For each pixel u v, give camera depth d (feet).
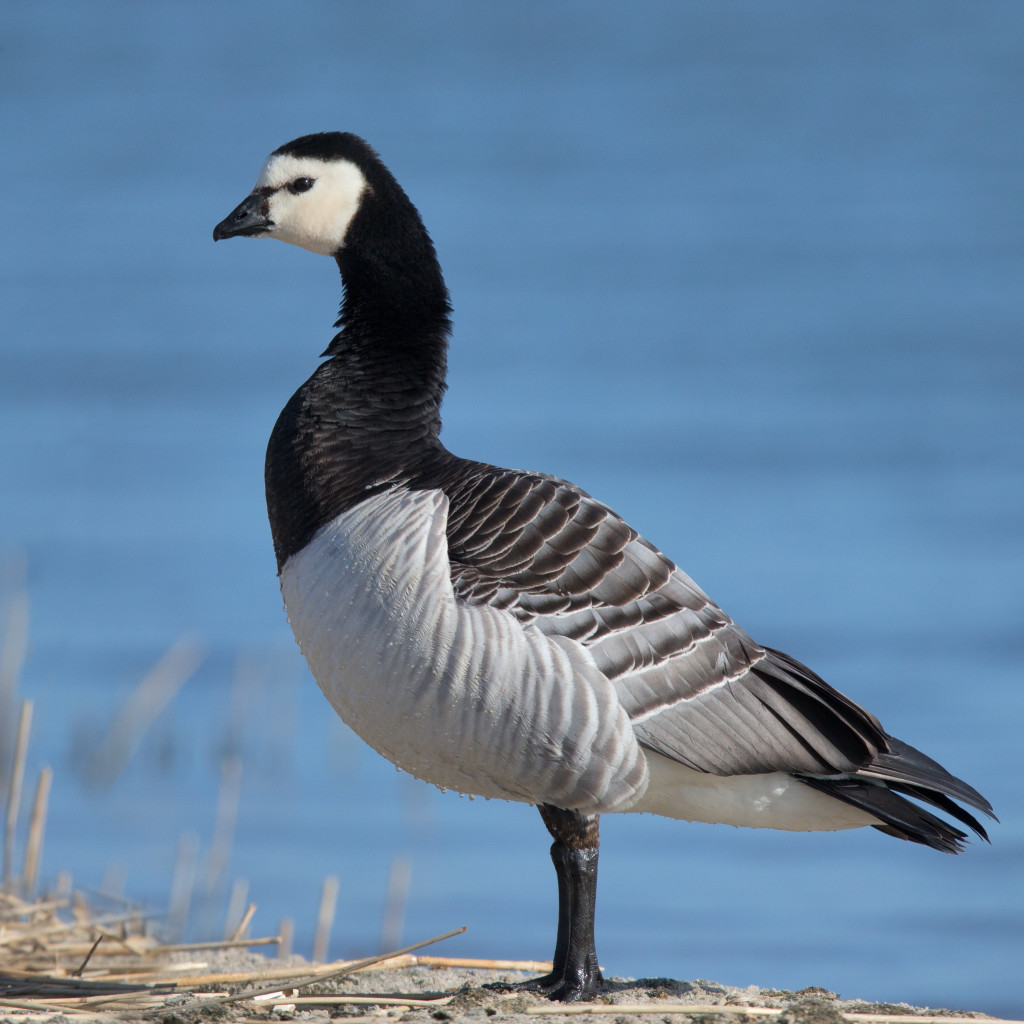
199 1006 36.96
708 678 37.63
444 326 45.03
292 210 45.91
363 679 36.83
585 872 37.70
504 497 38.06
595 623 36.58
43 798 56.39
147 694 86.07
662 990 39.55
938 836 37.88
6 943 47.03
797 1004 36.22
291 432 41.68
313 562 38.52
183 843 66.03
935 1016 37.01
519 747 35.65
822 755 37.81
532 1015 35.65
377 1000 37.70
